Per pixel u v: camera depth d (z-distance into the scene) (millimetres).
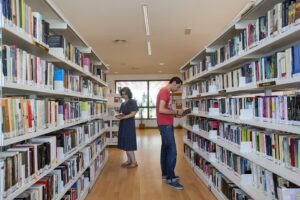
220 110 3299
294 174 1614
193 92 4797
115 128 7004
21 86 1506
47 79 2041
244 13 2324
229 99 2936
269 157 2051
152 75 12469
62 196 2244
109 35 5383
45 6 2012
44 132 1844
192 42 6043
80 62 3182
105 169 4543
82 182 3068
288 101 1755
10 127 1364
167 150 3623
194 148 4266
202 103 4176
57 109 2232
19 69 1521
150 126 12344
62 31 2645
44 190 1870
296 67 1614
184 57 7965
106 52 7121
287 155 1778
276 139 1933
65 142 2387
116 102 7160
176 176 3787
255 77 2293
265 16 2023
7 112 1332
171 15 4242
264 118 2143
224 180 2855
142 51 7031
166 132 3496
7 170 1330
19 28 1479
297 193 1569
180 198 3104
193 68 4797
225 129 3055
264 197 2047
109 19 4395
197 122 4418
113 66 9844
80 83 3201
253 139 2348
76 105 2949
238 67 3066
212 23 4676
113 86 12484
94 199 3098
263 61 2115
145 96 12461
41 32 1874
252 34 2264
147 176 4066
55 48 2285
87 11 4012
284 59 1781
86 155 3262
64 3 3695
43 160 1857
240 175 2520
